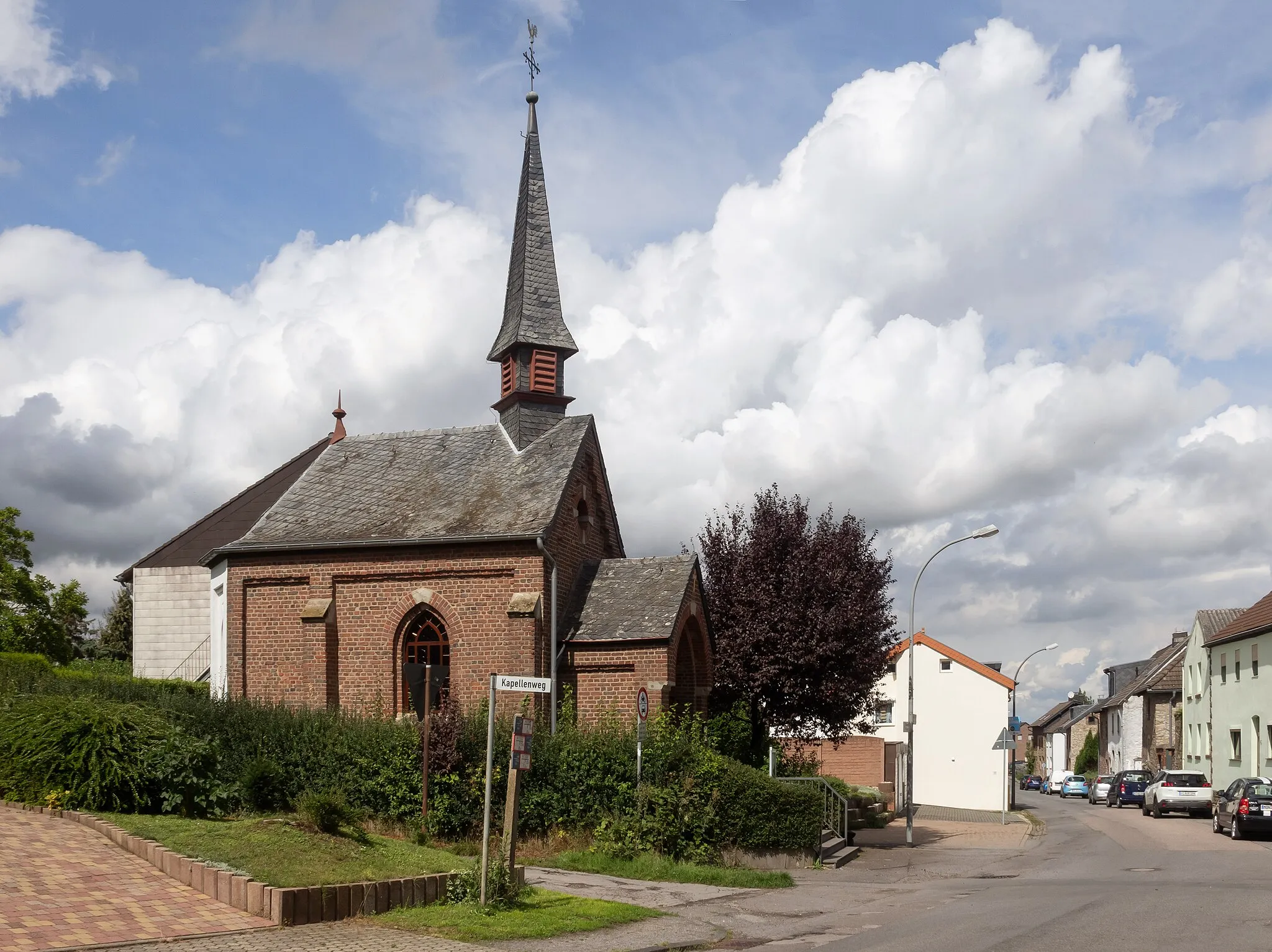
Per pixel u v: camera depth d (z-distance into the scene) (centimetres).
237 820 1717
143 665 4088
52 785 1692
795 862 2305
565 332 3178
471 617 2720
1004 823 4159
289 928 1285
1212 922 1480
